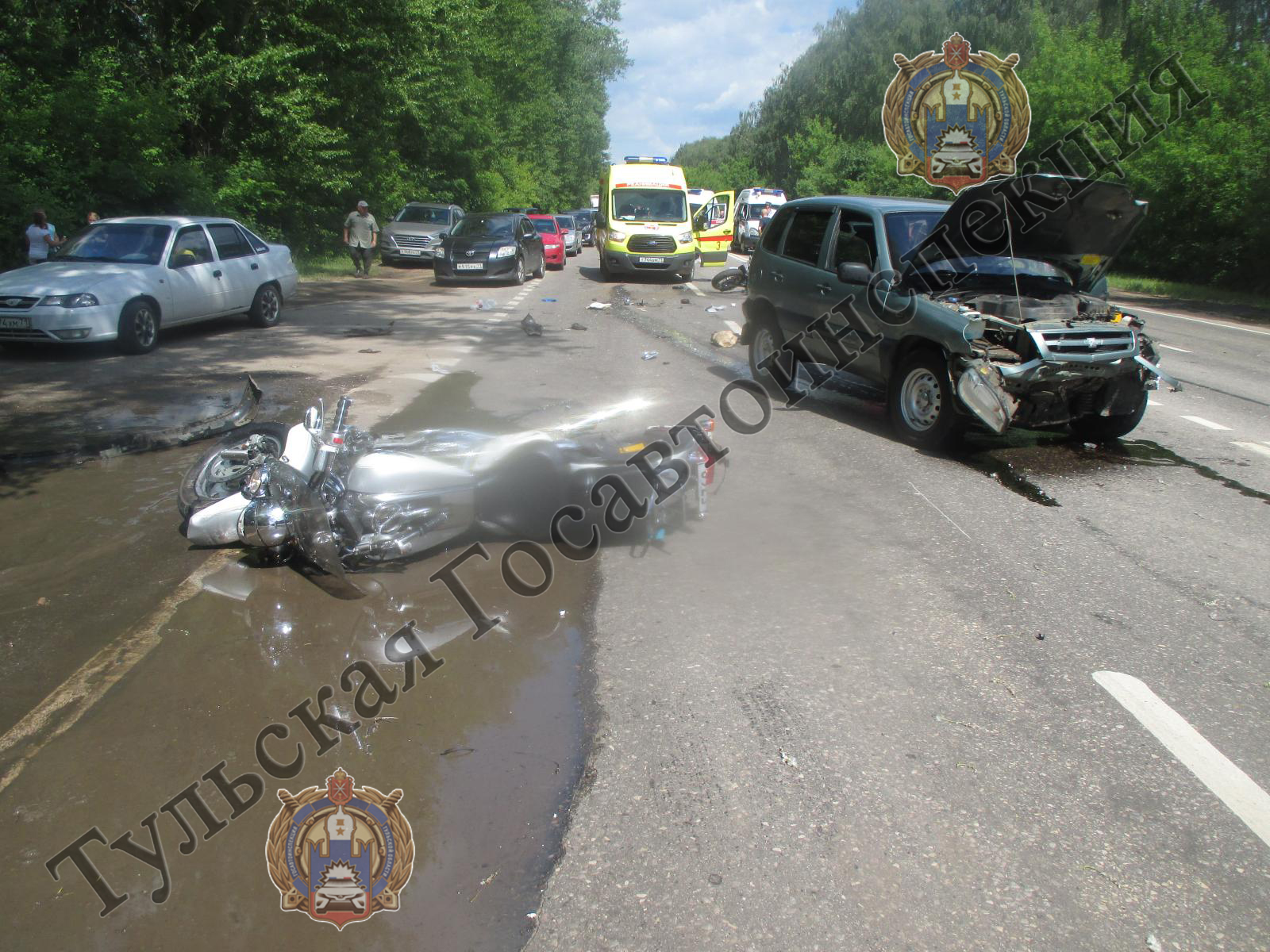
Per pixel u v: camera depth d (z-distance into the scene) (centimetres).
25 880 265
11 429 736
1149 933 248
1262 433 820
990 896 260
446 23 2650
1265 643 416
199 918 252
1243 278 2377
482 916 251
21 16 1908
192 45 2116
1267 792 309
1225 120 2409
